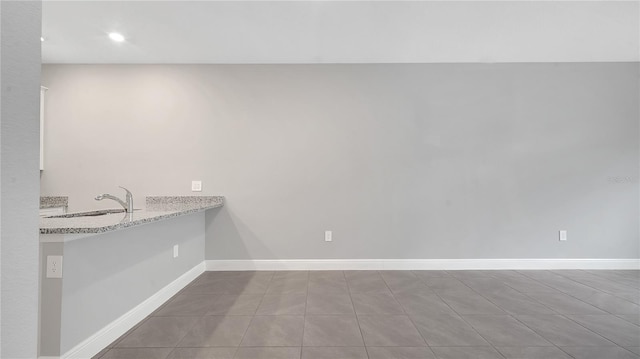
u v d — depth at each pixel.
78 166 3.46
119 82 3.50
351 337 2.01
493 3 2.44
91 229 1.55
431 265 3.54
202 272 3.44
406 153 3.56
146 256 2.37
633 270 3.49
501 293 2.80
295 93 3.57
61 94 3.47
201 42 3.03
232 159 3.54
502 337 2.01
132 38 2.94
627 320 2.25
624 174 3.54
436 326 2.16
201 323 2.21
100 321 1.87
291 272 3.44
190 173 3.52
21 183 0.68
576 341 1.96
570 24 2.74
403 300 2.63
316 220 3.55
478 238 3.55
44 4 2.37
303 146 3.55
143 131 3.50
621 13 2.56
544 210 3.55
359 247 3.54
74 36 2.88
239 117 3.55
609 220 3.54
